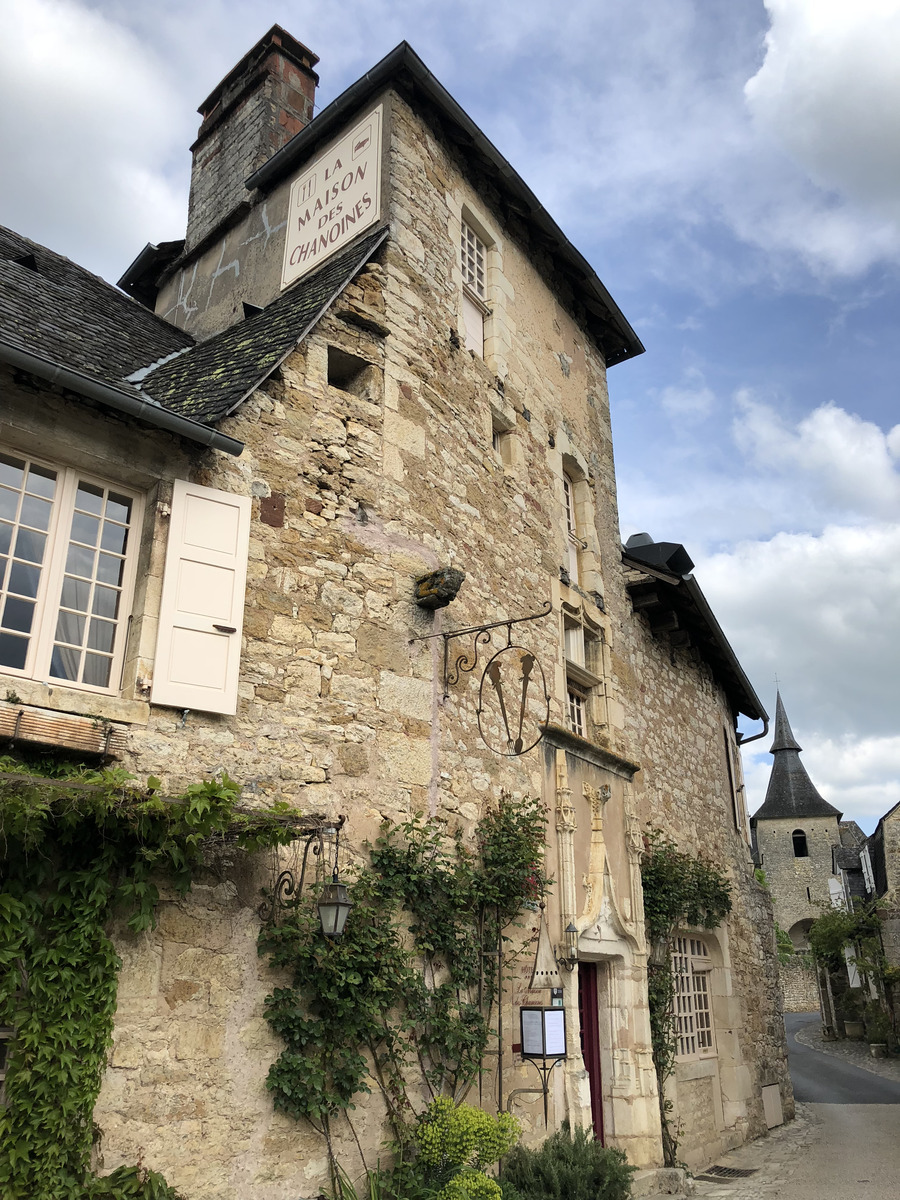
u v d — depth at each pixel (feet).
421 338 24.99
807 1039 99.86
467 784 22.65
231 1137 15.28
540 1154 21.29
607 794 28.96
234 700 17.08
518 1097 22.09
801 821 160.76
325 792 18.49
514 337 30.55
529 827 23.49
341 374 23.27
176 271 35.06
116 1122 14.01
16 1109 12.86
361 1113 17.40
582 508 33.99
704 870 36.04
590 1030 27.71
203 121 37.65
